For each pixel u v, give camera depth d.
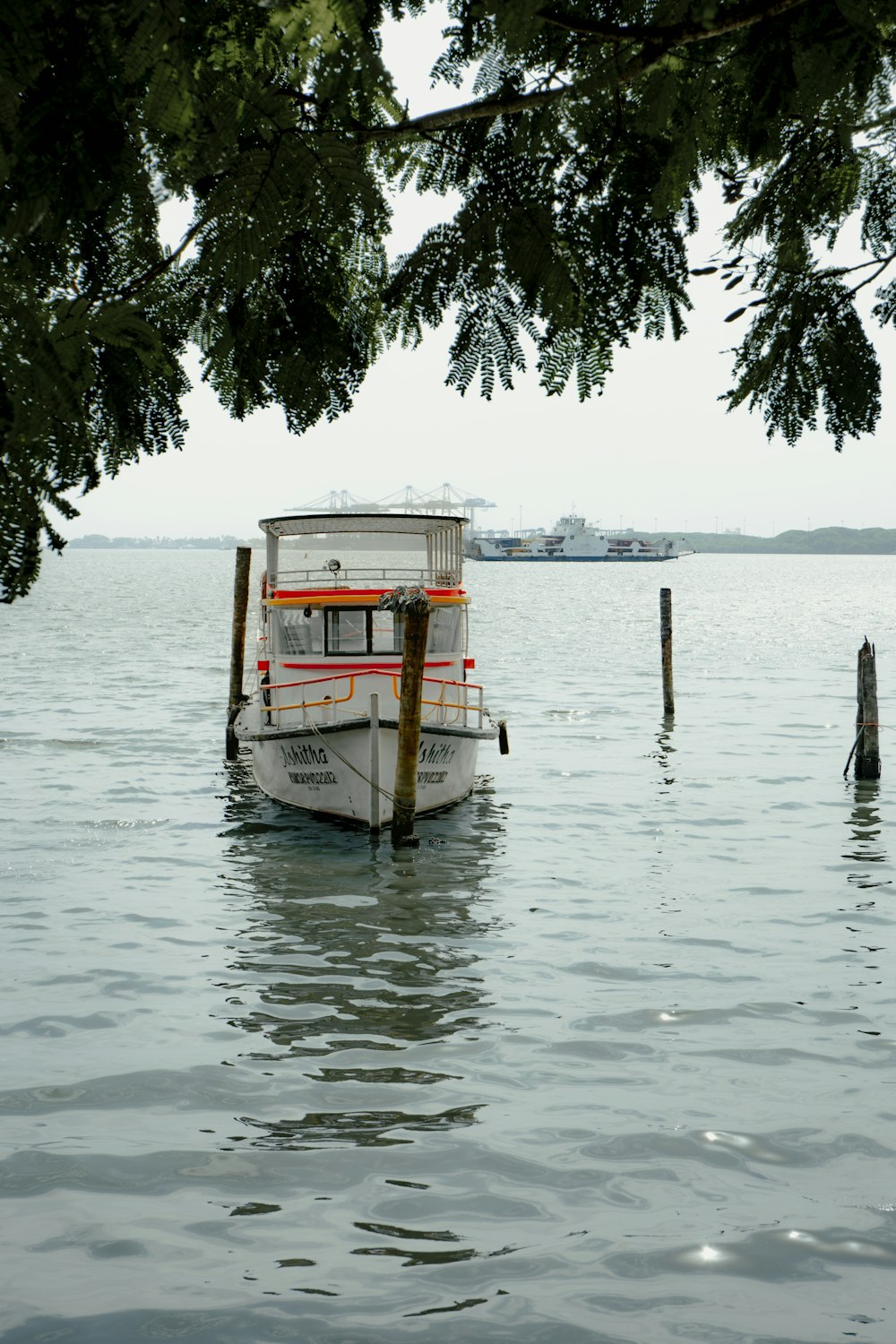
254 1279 5.72
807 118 3.43
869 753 20.59
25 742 24.17
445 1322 5.36
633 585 151.88
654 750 24.27
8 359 2.48
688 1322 5.35
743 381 4.22
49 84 2.50
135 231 2.84
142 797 18.92
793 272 4.08
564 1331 5.27
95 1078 8.23
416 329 3.52
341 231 3.12
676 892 13.55
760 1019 9.41
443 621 18.03
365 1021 9.44
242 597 24.09
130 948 11.34
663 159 3.43
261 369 3.69
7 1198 6.54
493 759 23.22
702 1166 6.92
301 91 2.69
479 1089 8.07
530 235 3.43
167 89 2.54
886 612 83.12
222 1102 7.85
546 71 3.29
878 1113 7.62
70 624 61.78
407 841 15.82
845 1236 6.11
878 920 12.27
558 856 15.40
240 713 22.89
